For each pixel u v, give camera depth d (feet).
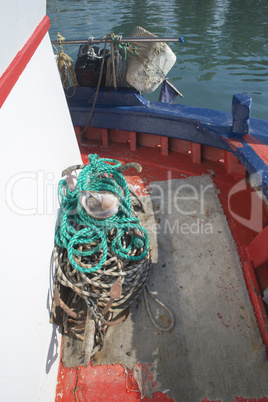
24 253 5.19
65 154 7.74
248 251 7.88
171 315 7.01
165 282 7.61
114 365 6.50
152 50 9.80
